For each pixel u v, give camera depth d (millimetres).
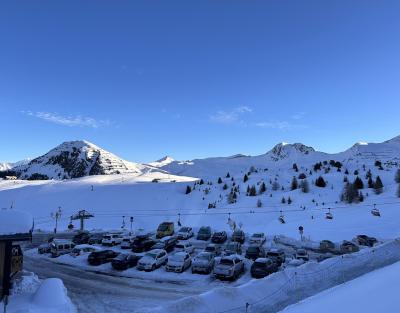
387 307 12094
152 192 156250
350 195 108000
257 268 31375
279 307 20422
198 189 160000
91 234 58125
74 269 35344
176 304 18797
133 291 27203
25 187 168500
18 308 21328
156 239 51188
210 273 32969
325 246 49094
